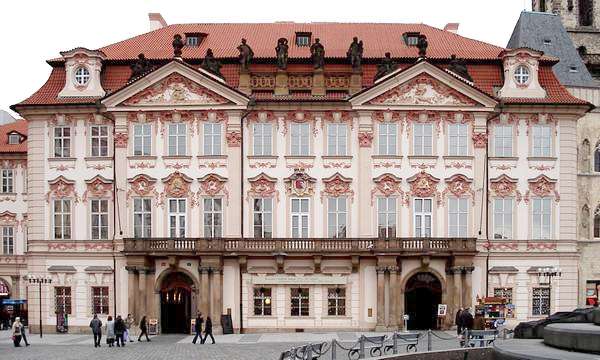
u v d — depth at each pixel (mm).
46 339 71125
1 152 99375
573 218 78250
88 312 77688
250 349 58406
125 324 67688
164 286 77125
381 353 51281
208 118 77188
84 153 78188
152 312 76188
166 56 80438
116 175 77375
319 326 76188
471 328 65375
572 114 78125
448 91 77188
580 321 42875
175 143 77438
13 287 100188
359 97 76375
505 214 77938
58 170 78500
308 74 77688
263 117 77188
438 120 77375
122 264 77250
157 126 77375
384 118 77062
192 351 57344
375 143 77062
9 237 100250
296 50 81750
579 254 82125
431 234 76938
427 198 77125
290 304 76438
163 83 77250
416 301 79688
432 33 86000
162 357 53031
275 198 77000
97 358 52812
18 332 63594
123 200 77188
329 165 77125
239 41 83750
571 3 110375
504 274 77188
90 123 78250
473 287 76938
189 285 77000
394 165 77062
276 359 50656
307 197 77125
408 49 82312
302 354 45000
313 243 75500
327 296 76375
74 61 78562
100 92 78375
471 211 77250
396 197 77062
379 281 75188
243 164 77125
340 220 77125
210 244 75062
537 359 33812
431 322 79000
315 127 77250
